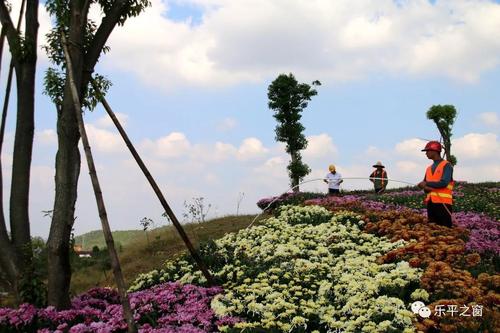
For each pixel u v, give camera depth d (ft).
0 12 32.04
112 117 33.17
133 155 33.06
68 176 30.37
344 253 35.88
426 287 26.32
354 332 23.17
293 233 42.09
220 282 33.83
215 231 66.80
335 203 58.95
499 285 25.75
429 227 37.37
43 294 29.81
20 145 31.76
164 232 71.51
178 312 27.48
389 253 32.27
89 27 33.12
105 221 26.45
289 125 121.70
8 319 26.91
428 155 38.04
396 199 68.95
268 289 28.14
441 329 22.17
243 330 24.26
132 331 24.52
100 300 32.19
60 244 29.78
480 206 62.85
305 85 122.31
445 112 120.98
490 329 21.79
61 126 30.60
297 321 24.38
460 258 30.55
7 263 30.25
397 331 22.43
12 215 31.17
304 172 121.08
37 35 32.50
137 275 53.47
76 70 31.22
